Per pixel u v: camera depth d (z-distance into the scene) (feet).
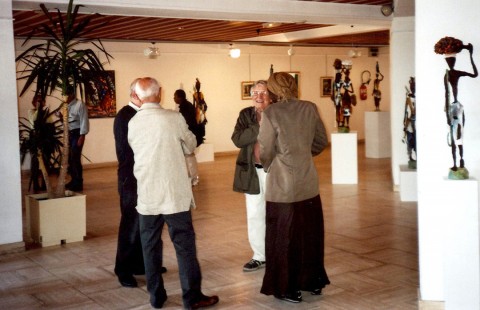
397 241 20.35
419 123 13.53
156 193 13.48
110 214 26.55
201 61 50.67
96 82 20.58
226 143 52.80
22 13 27.30
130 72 47.16
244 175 16.72
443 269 12.96
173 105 49.39
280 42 46.98
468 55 13.04
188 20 32.48
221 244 20.54
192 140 13.85
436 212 13.52
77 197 21.42
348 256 18.58
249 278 16.53
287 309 14.11
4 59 19.60
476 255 12.30
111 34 38.96
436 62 13.30
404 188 27.91
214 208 27.37
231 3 25.73
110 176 40.22
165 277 16.84
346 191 31.09
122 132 15.17
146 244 14.07
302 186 14.17
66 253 19.89
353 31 40.60
